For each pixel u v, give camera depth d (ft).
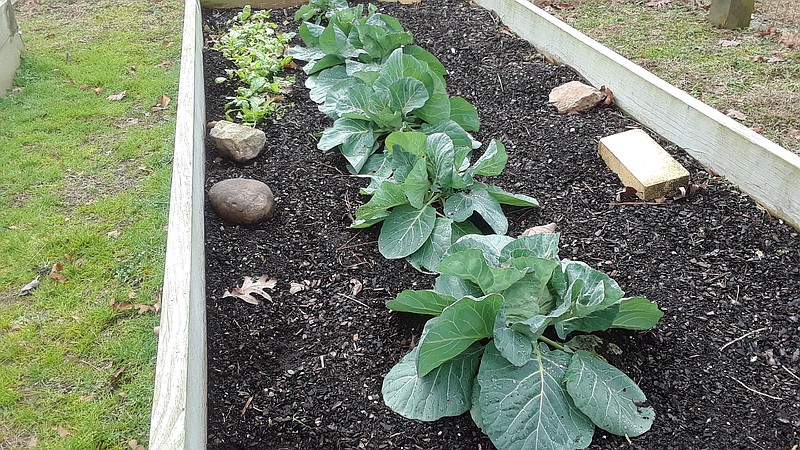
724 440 6.54
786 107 12.63
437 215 9.65
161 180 11.80
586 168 11.07
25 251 10.07
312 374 7.49
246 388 7.31
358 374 7.48
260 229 9.98
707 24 16.90
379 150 11.69
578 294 6.81
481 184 10.03
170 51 17.07
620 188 10.56
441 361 6.88
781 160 9.37
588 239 9.45
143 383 8.00
